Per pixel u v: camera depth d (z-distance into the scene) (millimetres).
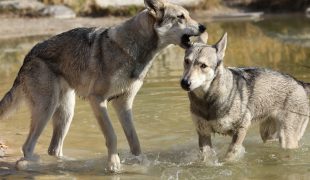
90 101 8734
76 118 11281
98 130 10602
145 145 9656
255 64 15438
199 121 8672
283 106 9211
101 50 8711
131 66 8680
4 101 9250
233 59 16328
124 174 8242
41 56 9086
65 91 9258
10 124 11039
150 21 8680
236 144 8758
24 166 8609
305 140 9750
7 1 25594
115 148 8562
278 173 8078
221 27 23328
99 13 26219
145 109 11578
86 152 9406
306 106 9375
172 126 10609
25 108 12141
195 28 8750
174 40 8805
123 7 26328
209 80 8312
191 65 8289
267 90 9000
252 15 26969
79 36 9016
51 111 9047
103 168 8555
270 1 28469
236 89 8672
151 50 8820
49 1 26156
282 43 18922
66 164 8766
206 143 8859
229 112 8570
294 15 26828
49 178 8078
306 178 7816
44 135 10461
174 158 8984
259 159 8766
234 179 7867
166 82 13711
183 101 12086
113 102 9055
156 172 8297
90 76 8836
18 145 9828
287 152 9102
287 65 15188
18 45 19766
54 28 23109
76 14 25938
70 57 9008
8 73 15328
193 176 8039
